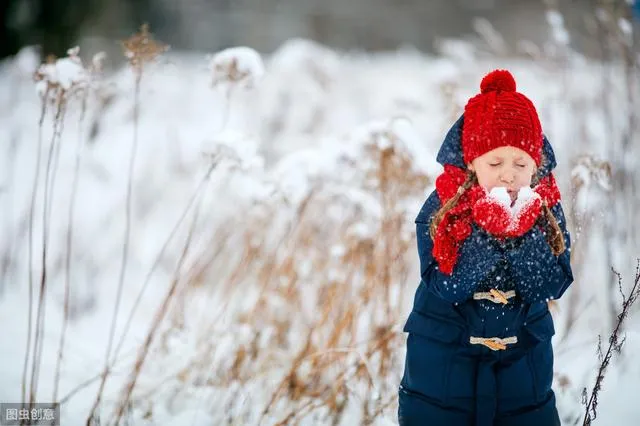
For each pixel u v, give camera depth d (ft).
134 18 56.08
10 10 43.45
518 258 10.14
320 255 16.93
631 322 16.76
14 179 24.70
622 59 19.81
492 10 68.28
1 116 27.89
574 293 16.15
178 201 25.05
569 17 27.04
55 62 13.46
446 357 10.46
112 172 25.14
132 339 18.03
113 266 23.79
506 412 10.55
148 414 13.60
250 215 17.62
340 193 15.53
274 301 16.25
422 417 10.49
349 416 13.34
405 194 14.67
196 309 17.85
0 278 21.48
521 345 10.51
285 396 14.06
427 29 70.28
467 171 10.64
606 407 13.39
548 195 10.57
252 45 65.57
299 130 27.09
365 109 30.60
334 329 14.92
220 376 14.94
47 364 15.90
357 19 70.54
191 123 28.60
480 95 10.54
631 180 18.33
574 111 21.83
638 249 17.85
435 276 10.34
